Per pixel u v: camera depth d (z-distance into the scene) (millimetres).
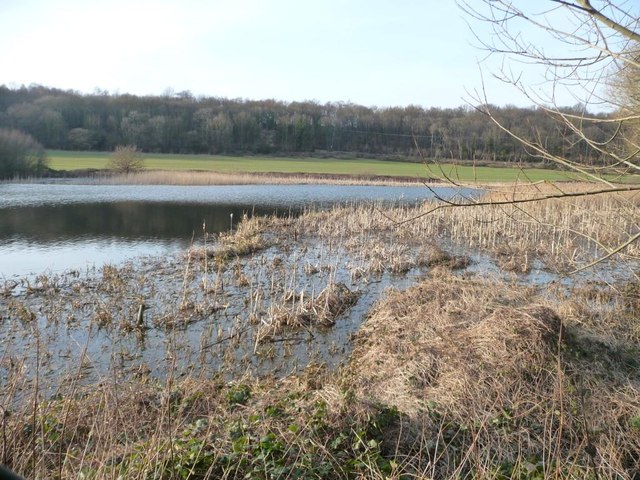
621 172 4750
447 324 8047
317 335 9578
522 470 4488
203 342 9047
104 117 80938
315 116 86375
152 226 23281
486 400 5520
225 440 4910
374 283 13398
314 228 22625
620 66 4516
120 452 4738
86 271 14195
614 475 4457
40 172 47594
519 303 9086
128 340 9078
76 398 6086
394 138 69688
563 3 3613
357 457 4719
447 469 4492
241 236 19766
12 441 4555
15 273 13898
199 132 80562
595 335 7727
